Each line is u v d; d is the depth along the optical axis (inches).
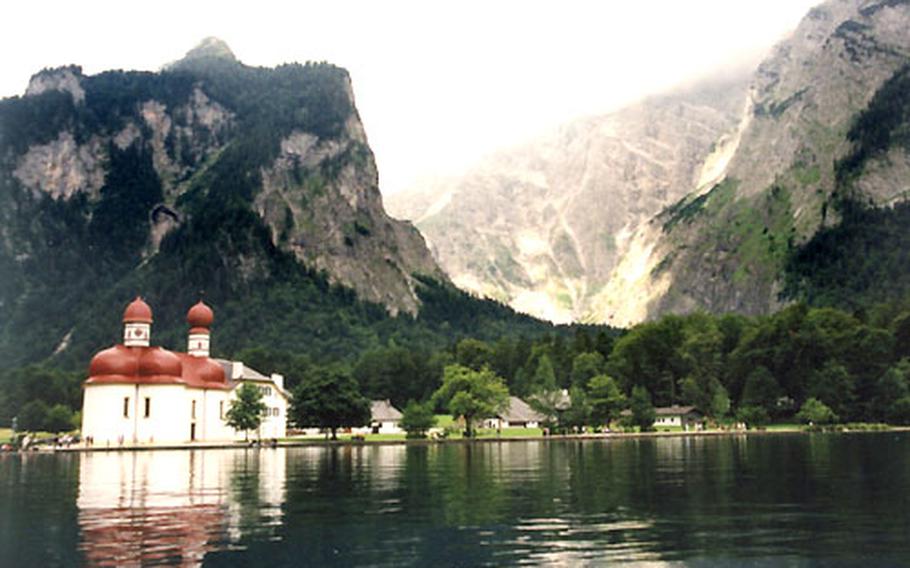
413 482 2672.2
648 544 1461.6
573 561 1325.0
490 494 2267.5
